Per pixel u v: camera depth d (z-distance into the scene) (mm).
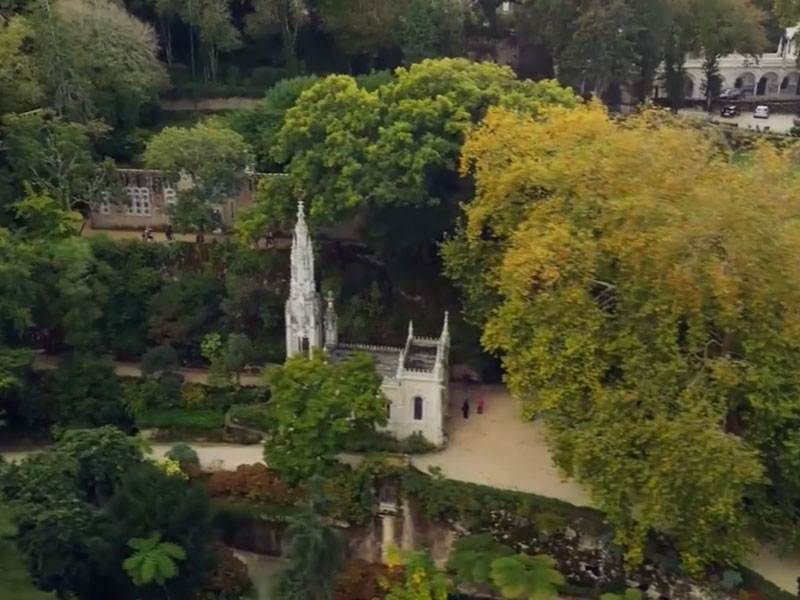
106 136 123312
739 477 68250
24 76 112875
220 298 109375
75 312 100062
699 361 74375
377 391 85812
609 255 78688
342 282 110188
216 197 111750
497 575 76188
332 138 99375
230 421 97062
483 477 87688
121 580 74188
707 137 103500
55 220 104062
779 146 125500
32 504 71625
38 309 101062
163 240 115312
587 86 143000
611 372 80375
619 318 77938
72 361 100062
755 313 71938
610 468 72812
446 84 103000
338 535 68500
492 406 98625
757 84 164000
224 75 145750
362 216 109438
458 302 106438
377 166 97438
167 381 100938
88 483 79250
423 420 91125
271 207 103250
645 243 73438
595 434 74250
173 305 107562
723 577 77000
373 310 107750
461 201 98938
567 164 82250
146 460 85250
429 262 108312
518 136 89938
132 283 109812
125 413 98875
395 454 90188
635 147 79000
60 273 99875
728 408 75625
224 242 112625
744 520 73250
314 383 85312
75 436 81062
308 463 83438
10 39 111625
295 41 143875
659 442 71188
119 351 108625
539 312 79125
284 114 118062
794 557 80500
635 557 74312
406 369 92375
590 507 83312
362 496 86125
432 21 140000
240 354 102500
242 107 140000
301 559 66125
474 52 153875
